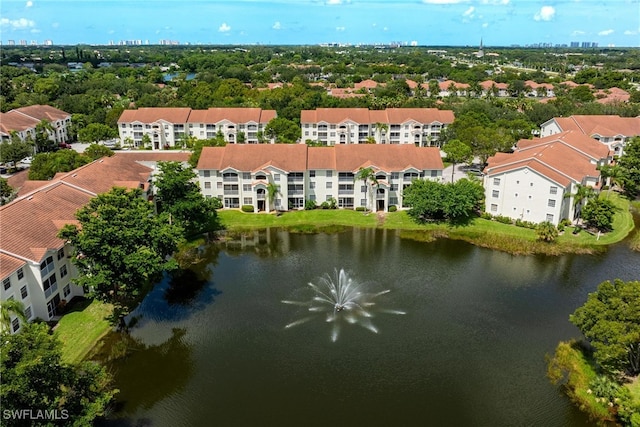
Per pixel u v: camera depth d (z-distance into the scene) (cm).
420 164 9625
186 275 7156
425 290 6725
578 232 8506
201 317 6059
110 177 8188
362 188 9506
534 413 4509
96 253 5534
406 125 14450
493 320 5981
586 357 5200
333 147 9950
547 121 14412
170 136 14750
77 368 4219
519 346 5462
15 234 5659
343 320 5984
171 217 8319
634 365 4847
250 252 7969
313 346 5488
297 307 6284
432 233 8669
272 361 5241
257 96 19000
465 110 15438
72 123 15912
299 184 9481
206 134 14850
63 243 5953
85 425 3766
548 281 6962
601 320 4591
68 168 9406
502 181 8925
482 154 11838
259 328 5822
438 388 4838
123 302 6334
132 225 5766
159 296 6544
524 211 8831
